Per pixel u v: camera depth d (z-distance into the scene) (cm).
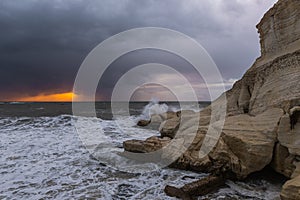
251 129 746
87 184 746
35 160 984
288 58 859
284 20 957
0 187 718
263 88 930
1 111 3042
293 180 516
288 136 651
